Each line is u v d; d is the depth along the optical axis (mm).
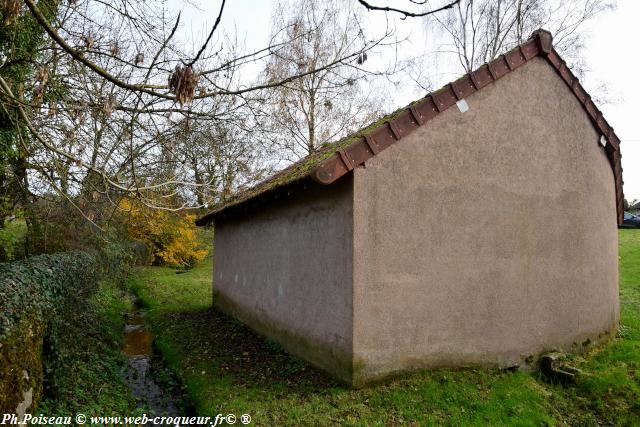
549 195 7312
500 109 6887
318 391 5777
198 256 23250
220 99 5770
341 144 8375
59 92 5539
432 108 6258
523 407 5559
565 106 7637
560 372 6516
